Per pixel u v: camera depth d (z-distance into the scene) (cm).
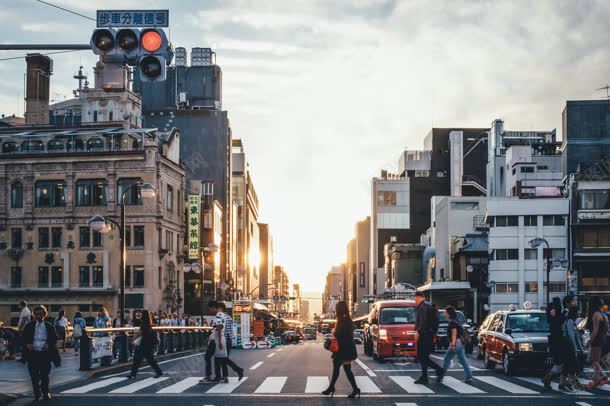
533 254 7331
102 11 1142
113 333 2480
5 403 1459
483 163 12900
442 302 8656
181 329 3547
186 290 7950
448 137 13525
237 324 4856
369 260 16175
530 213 7350
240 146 12625
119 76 1154
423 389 1684
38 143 6994
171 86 10300
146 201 6712
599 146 7462
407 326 2680
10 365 2528
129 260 6681
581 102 7512
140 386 1781
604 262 6744
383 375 2066
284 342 7269
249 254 13662
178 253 7450
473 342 3922
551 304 1708
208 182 8862
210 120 9738
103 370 2155
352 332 1537
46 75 7925
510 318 2223
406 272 11819
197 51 10638
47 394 1509
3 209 6862
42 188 6862
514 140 10275
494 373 2177
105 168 6769
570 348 1664
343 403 1426
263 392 1625
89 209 6775
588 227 6819
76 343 3206
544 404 1416
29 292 6719
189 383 1848
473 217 9300
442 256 9719
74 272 6750
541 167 8988
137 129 7131
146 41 1134
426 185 13625
